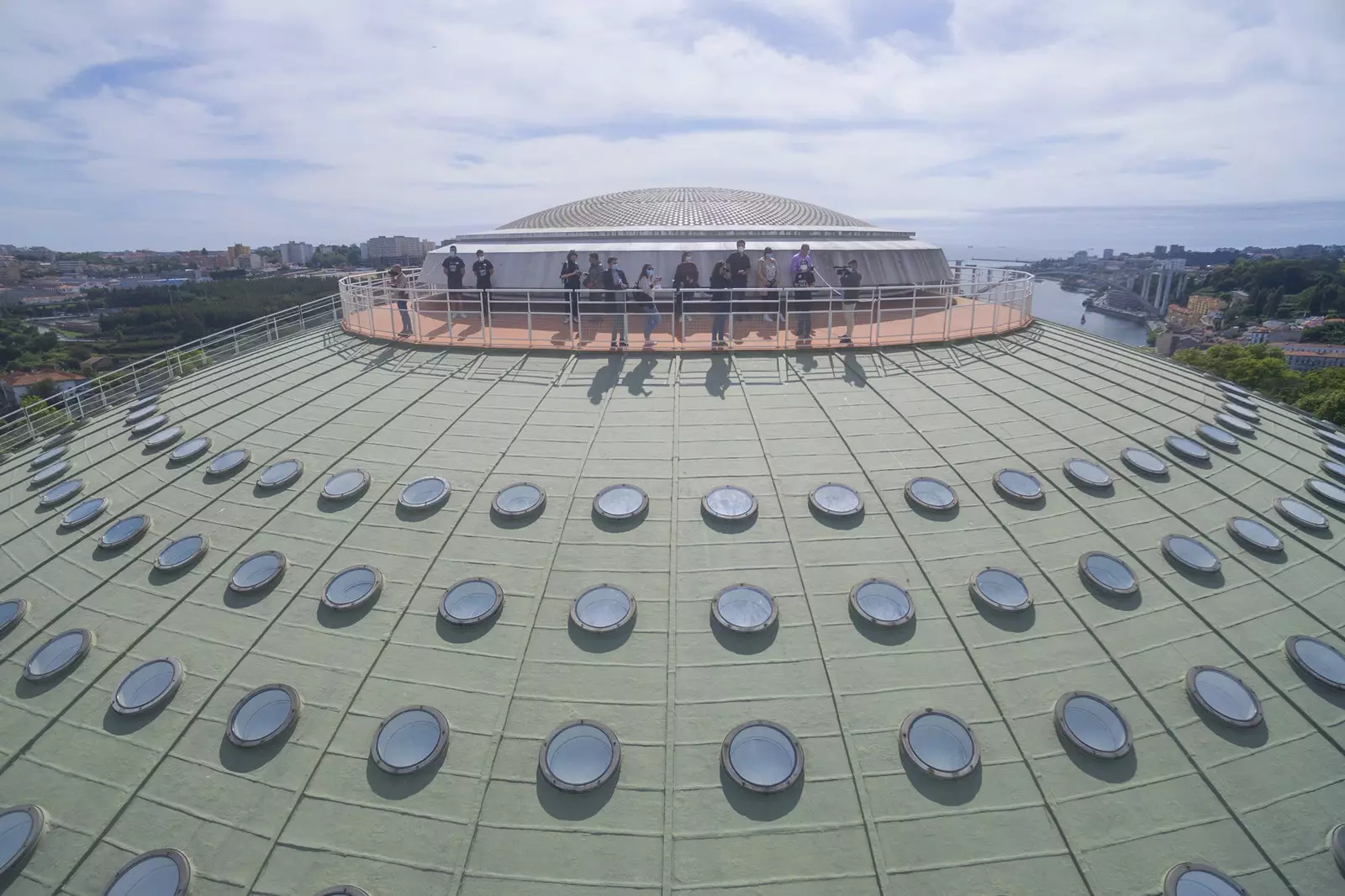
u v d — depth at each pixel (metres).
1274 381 77.25
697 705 11.68
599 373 19.98
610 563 13.87
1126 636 12.95
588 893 9.83
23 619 14.61
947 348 22.36
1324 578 14.61
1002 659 12.45
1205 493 16.73
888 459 16.61
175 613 13.95
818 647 12.49
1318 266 181.88
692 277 21.12
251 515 15.98
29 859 10.52
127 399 26.59
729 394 18.81
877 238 30.45
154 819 10.84
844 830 10.40
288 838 10.46
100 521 17.11
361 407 19.44
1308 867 10.13
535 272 25.55
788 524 14.64
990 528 14.92
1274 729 11.70
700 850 10.21
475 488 15.80
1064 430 18.41
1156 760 11.22
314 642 12.91
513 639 12.66
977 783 10.86
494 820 10.48
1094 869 10.07
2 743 12.03
